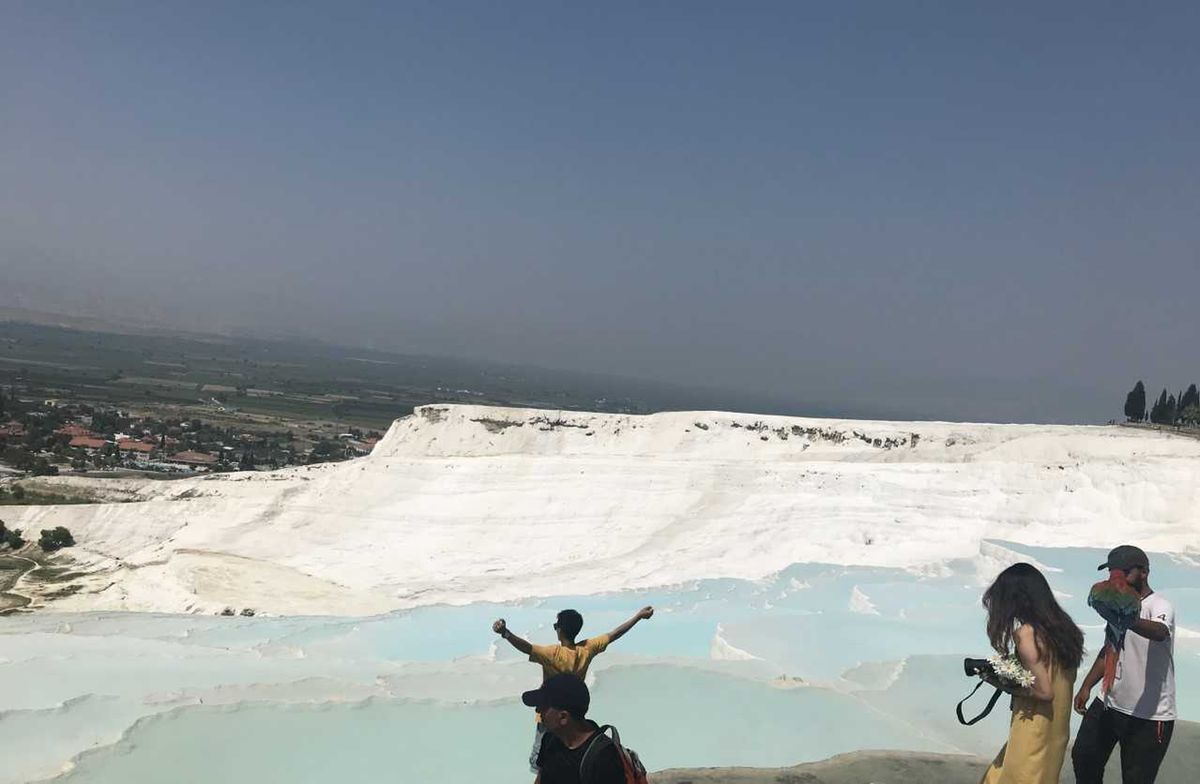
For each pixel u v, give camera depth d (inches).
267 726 358.0
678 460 1572.3
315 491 1770.4
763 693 402.6
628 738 348.5
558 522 1489.9
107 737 351.3
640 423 2215.8
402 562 1473.9
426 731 360.8
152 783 305.1
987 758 323.3
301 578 1344.7
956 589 696.4
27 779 308.3
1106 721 244.7
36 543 1947.6
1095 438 1657.2
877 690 415.5
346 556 1537.9
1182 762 297.1
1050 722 211.6
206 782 306.7
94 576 1644.9
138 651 548.1
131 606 1291.8
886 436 1948.8
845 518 1242.6
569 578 1180.5
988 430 1969.7
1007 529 1146.0
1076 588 691.4
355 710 380.5
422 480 1668.3
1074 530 1093.8
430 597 1195.3
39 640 594.6
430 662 521.3
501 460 1660.9
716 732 356.2
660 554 1262.3
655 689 404.5
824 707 388.5
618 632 273.0
